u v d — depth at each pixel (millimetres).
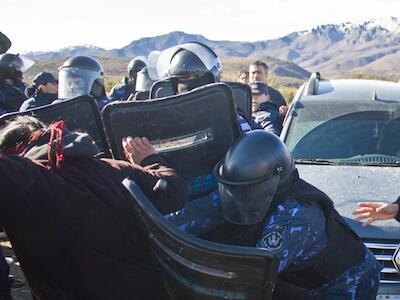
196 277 2199
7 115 3188
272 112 6914
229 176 2623
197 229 2896
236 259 2104
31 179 2174
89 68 6125
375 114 5828
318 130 5730
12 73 7551
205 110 2961
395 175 4938
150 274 2414
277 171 2633
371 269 3018
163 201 2420
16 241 2289
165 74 3951
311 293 2934
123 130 2957
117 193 2324
